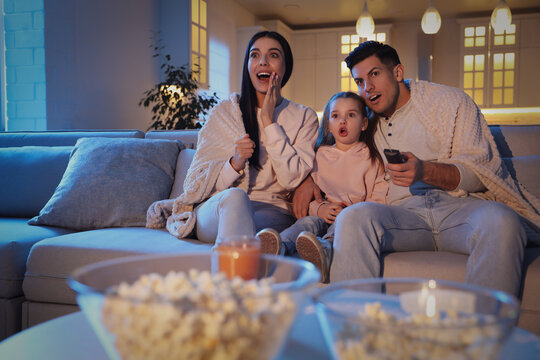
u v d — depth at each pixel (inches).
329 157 69.9
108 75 179.6
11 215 85.0
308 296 22.2
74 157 78.5
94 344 29.0
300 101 314.3
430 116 64.5
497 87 285.3
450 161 60.1
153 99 187.8
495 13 187.8
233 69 279.0
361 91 67.4
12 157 87.2
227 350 17.5
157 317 16.9
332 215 64.4
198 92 232.8
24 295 62.8
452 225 56.2
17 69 143.7
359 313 22.4
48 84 143.9
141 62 203.5
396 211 57.5
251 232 54.3
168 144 80.0
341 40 305.9
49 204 72.5
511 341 27.8
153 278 21.9
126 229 68.2
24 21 142.3
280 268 27.1
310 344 28.3
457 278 50.1
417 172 55.0
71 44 156.3
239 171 64.9
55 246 59.1
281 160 65.9
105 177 73.2
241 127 68.9
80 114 161.9
